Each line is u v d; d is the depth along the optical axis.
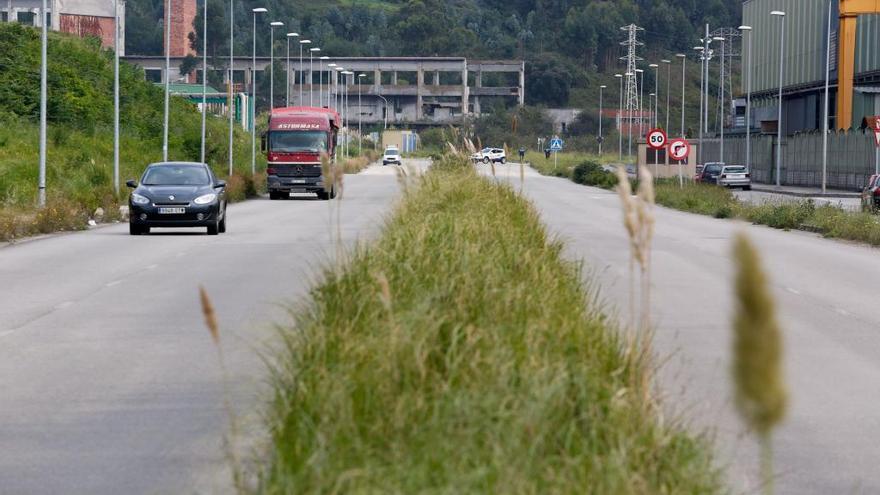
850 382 32.84
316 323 27.39
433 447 15.97
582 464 15.91
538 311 27.27
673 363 34.91
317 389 20.48
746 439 25.44
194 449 24.39
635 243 14.43
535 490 14.68
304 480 15.72
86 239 87.94
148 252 75.62
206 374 33.34
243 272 62.38
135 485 21.64
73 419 27.67
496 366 19.84
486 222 50.62
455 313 25.00
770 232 105.44
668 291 54.59
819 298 53.25
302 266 65.50
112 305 49.00
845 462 23.84
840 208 114.19
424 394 18.98
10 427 26.86
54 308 48.12
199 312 46.53
